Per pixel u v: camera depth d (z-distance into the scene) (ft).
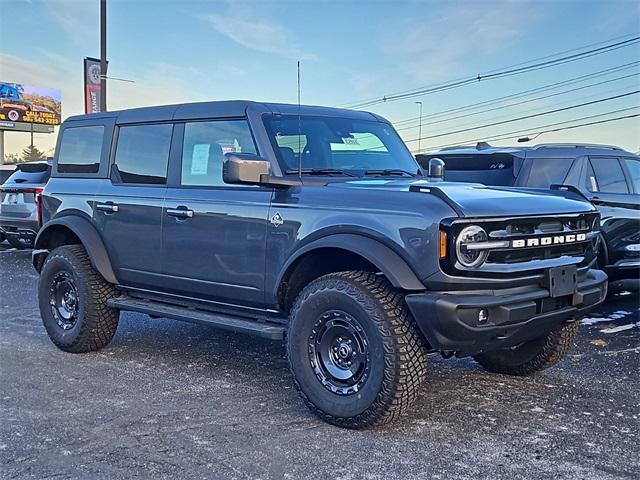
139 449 11.80
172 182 16.61
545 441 12.16
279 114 15.56
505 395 14.83
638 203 24.04
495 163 24.35
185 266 15.97
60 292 18.93
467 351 11.91
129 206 17.30
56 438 12.32
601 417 13.44
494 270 11.77
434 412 13.67
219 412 13.73
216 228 15.16
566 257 13.12
